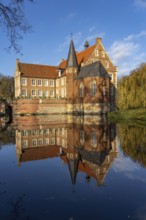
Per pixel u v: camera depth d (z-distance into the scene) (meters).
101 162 11.03
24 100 53.22
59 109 57.28
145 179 8.50
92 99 51.97
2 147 15.01
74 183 8.17
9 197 6.93
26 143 16.42
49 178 8.76
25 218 5.62
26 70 66.94
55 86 70.06
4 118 44.75
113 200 6.68
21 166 10.55
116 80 63.72
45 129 24.66
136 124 28.12
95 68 52.53
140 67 39.78
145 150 13.48
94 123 30.36
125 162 10.93
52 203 6.49
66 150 13.93
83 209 6.12
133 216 5.71
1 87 93.75
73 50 59.69
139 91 37.25
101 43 62.28
